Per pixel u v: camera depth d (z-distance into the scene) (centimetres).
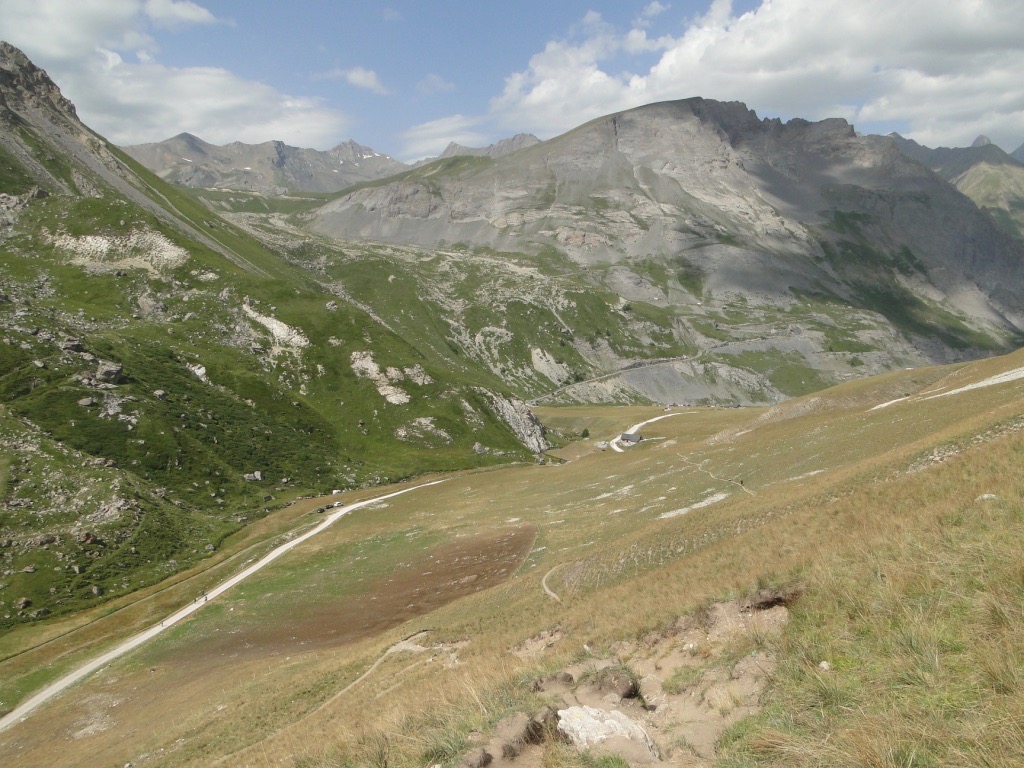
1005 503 1379
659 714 1196
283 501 10981
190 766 3064
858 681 961
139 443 10744
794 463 5881
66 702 5203
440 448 14938
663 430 17912
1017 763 641
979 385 5916
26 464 8894
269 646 5834
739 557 2164
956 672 860
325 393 16025
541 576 4544
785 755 823
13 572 7262
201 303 17825
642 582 2670
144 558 8162
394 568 7394
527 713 1122
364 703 2789
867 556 1384
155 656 5931
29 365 11306
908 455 3278
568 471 11706
